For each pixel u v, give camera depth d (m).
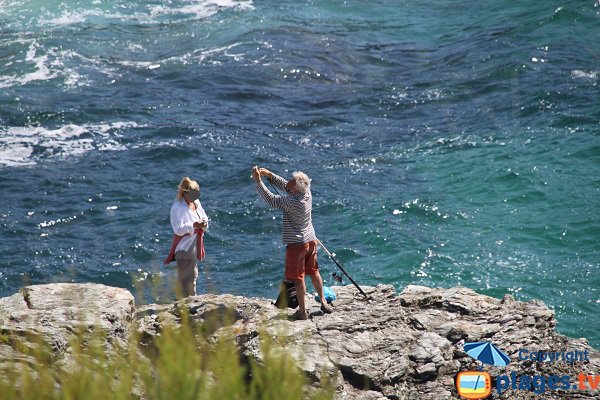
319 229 77.38
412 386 34.66
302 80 121.19
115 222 78.19
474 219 77.50
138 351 33.19
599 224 74.25
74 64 123.88
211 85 117.75
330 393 27.16
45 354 31.34
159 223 77.75
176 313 37.38
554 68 118.38
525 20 142.62
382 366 34.28
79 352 28.94
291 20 151.88
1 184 85.50
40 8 154.50
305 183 36.75
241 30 144.50
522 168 86.94
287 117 107.38
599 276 65.88
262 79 120.81
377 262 70.31
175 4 162.12
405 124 104.38
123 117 104.75
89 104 108.06
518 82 114.38
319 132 102.56
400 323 37.81
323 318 37.38
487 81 116.56
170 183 87.38
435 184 86.31
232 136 100.19
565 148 91.69
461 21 149.00
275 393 25.78
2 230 75.69
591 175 84.94
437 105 110.06
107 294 38.84
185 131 100.88
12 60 124.69
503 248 71.50
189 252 42.22
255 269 69.81
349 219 78.88
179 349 27.00
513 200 80.88
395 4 163.12
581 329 58.88
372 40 140.50
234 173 89.62
